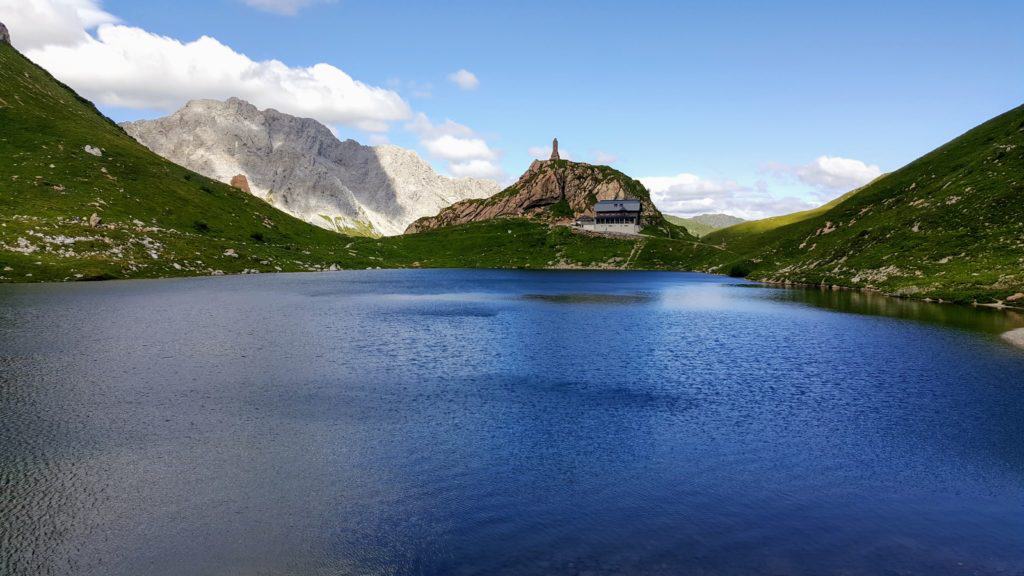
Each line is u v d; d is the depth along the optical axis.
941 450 27.70
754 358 49.69
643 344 56.97
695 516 21.28
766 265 174.00
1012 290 81.69
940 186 135.75
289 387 39.09
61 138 183.88
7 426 30.48
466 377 42.44
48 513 21.16
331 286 130.12
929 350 52.19
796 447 28.16
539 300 103.81
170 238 156.12
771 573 17.66
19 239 123.00
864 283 113.88
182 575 17.59
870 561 18.33
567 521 20.89
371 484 23.83
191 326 65.69
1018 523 20.83
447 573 17.69
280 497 22.61
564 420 32.28
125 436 29.20
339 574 17.66
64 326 63.25
